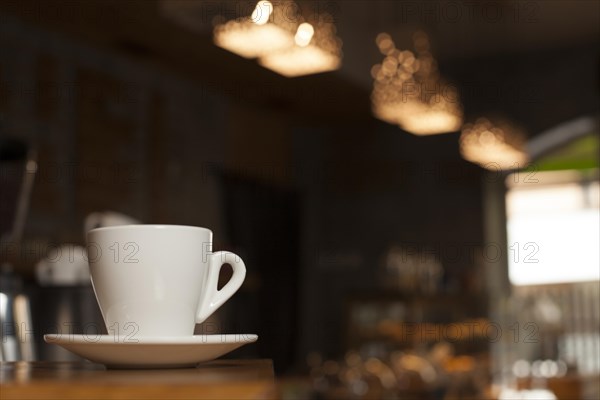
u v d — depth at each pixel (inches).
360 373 142.1
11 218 42.6
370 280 255.6
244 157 227.0
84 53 167.6
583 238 288.8
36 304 34.1
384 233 258.1
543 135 244.2
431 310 245.3
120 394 14.3
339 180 262.7
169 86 194.2
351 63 206.7
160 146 189.5
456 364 141.6
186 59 179.2
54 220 152.6
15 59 149.5
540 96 245.0
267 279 230.8
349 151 263.0
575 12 214.4
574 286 278.8
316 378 149.5
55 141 156.9
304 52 138.5
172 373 17.6
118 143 175.9
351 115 245.8
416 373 134.3
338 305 256.5
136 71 182.5
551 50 244.7
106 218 61.4
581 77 240.7
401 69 192.1
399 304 244.7
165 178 189.9
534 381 141.3
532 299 252.4
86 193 163.5
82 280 40.1
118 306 21.3
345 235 260.7
